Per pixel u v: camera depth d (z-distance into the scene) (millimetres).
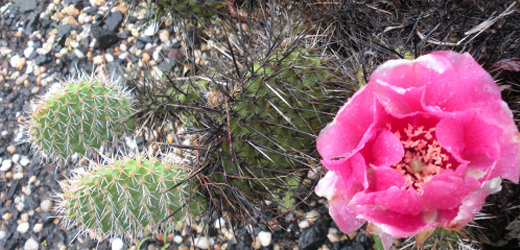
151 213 160
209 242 216
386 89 100
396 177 94
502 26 161
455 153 93
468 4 176
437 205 93
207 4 202
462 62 99
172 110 180
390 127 107
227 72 157
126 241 225
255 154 153
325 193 109
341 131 106
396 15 186
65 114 184
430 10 177
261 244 209
